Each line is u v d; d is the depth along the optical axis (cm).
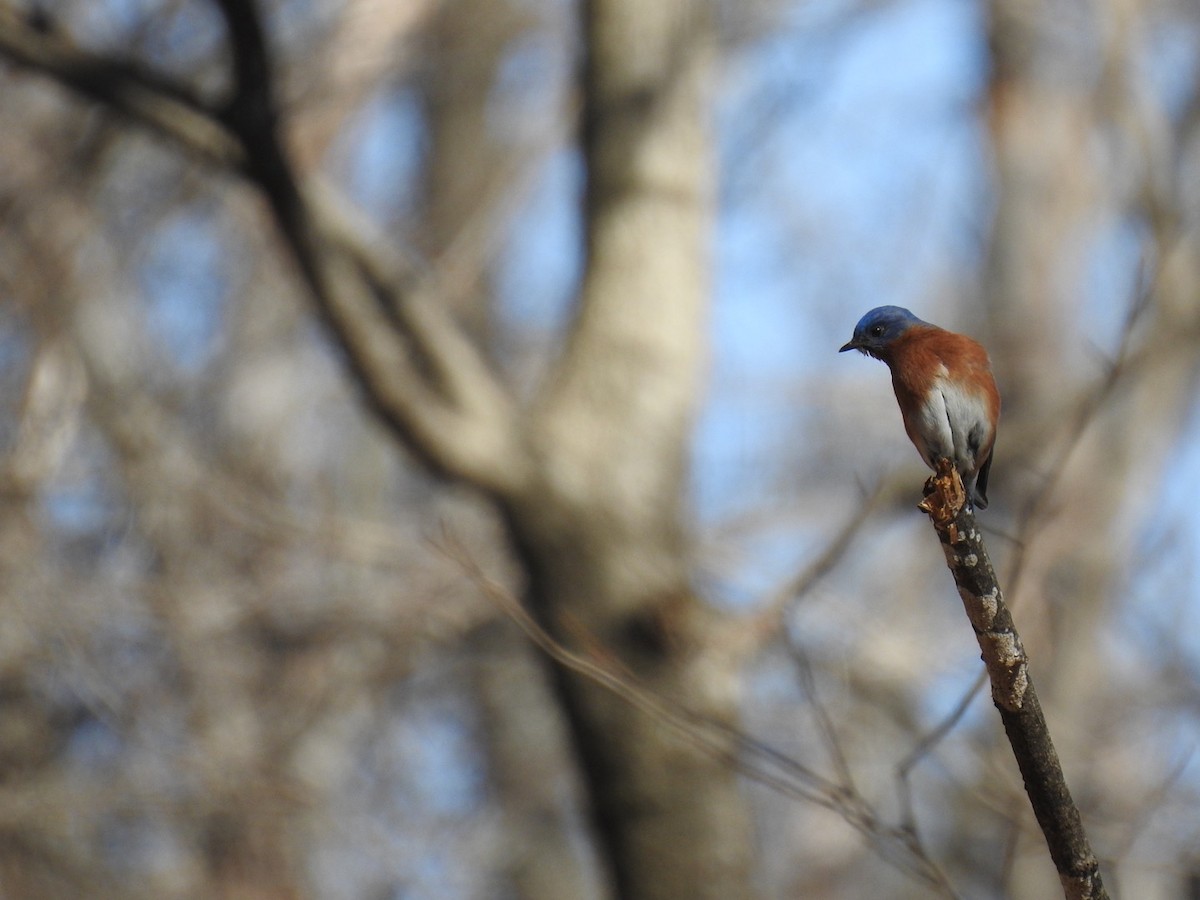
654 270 1245
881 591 1716
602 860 1170
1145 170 1633
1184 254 1470
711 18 1432
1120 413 1652
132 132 1570
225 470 1487
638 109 1282
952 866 1485
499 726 1938
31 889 1444
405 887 1598
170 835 1523
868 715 1413
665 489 1192
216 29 1553
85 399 1437
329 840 1592
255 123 1087
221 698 1456
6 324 1432
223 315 1795
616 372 1207
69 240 1473
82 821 1424
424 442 1142
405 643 1540
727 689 1147
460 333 1187
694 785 1128
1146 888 1296
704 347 1278
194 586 1412
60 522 1439
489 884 1809
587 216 1281
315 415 1852
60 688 1444
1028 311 1844
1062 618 1547
